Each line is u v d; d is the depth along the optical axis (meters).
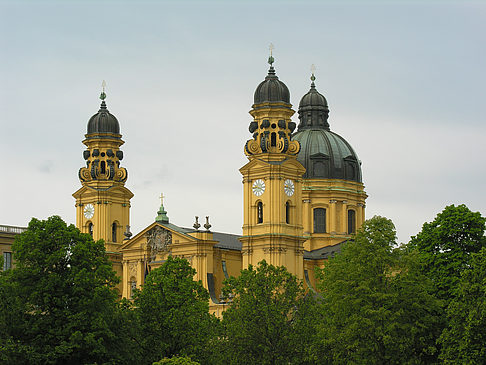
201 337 140.88
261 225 181.00
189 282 146.00
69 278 132.00
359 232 140.50
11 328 127.44
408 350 133.12
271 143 183.75
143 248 194.62
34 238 133.75
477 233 149.62
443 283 147.00
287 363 136.12
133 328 136.38
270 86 185.12
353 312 135.00
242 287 140.12
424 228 154.00
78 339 127.44
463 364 127.69
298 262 181.75
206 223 188.12
